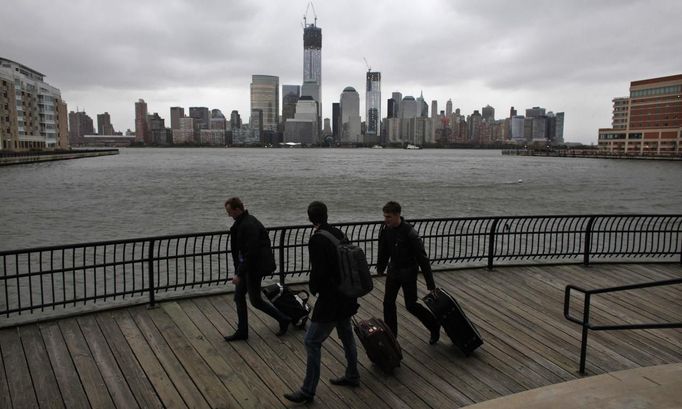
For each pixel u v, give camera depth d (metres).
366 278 5.38
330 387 5.88
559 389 5.16
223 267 20.67
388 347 6.08
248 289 6.91
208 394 5.67
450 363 6.51
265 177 86.62
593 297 9.26
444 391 5.80
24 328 7.34
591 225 11.70
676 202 54.84
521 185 73.94
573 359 6.64
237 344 6.99
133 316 7.93
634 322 8.02
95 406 5.39
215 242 28.55
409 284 6.64
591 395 5.00
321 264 5.31
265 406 5.45
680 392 5.04
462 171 111.88
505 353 6.82
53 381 5.88
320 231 5.42
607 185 76.88
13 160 116.31
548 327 7.77
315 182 75.44
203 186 67.00
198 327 7.57
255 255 6.71
